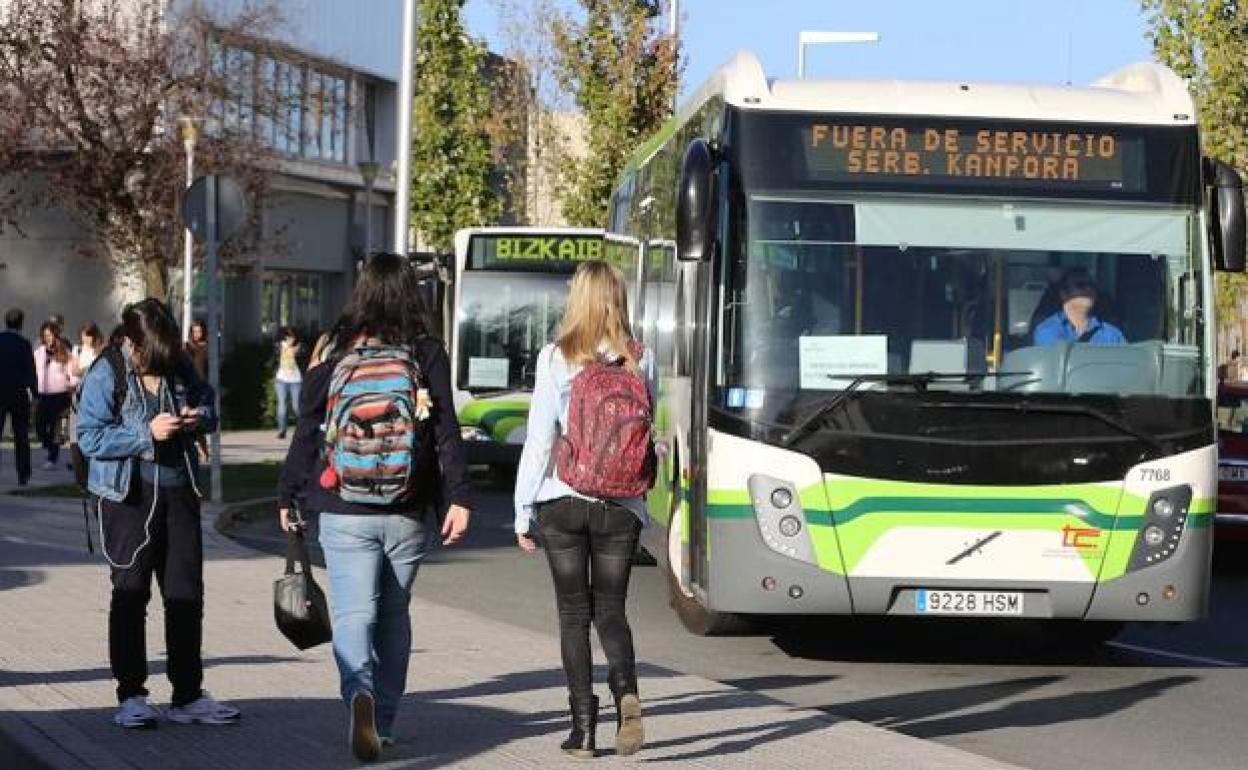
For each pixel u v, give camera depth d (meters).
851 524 12.99
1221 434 21.17
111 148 40.53
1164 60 36.59
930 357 13.12
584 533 9.32
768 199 13.28
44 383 31.67
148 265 41.25
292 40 49.00
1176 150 13.52
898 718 11.88
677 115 16.95
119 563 9.93
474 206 54.09
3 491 26.08
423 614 15.19
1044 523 13.02
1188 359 13.27
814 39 41.31
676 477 15.30
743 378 13.12
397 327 9.23
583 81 47.59
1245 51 35.69
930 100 13.52
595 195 47.22
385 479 8.98
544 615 16.30
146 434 9.88
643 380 9.33
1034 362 13.12
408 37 29.47
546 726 10.23
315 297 54.25
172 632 10.10
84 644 12.80
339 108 53.06
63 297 46.69
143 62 40.56
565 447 9.24
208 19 42.28
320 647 13.05
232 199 23.98
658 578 19.64
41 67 40.75
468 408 29.91
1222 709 12.37
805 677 13.49
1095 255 13.34
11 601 14.95
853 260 13.23
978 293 13.23
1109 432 13.10
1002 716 11.99
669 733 10.19
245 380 46.84
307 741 9.73
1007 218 13.35
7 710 10.42
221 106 43.34
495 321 29.94
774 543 13.02
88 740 9.66
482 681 11.77
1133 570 13.07
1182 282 13.35
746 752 9.66
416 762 9.22
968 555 13.00
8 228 46.81
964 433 13.02
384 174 54.56
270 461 33.84
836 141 13.38
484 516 26.31
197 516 10.16
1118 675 13.84
